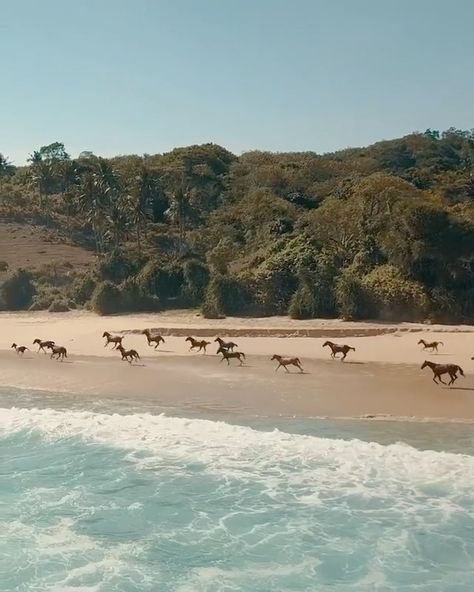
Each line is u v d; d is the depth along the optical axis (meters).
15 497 17.50
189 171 104.88
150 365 35.03
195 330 45.41
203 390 28.81
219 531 15.24
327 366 33.59
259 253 62.59
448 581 12.96
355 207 59.06
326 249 57.00
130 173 98.50
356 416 23.95
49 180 111.56
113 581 13.15
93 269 70.31
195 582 13.11
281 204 77.62
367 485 17.48
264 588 12.84
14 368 35.16
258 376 31.38
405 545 14.33
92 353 39.69
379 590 12.69
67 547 14.63
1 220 101.38
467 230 52.44
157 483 18.20
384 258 55.06
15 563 13.91
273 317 53.06
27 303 68.44
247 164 113.25
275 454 20.02
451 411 24.09
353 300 49.97
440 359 34.44
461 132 159.50
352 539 14.67
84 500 17.22
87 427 23.39
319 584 12.95
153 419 24.02
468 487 17.12
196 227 88.00
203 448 20.80
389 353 36.56
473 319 49.66
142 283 61.22
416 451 19.66
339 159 121.25
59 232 98.12
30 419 24.58
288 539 14.76
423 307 49.31
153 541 14.85
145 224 88.00
